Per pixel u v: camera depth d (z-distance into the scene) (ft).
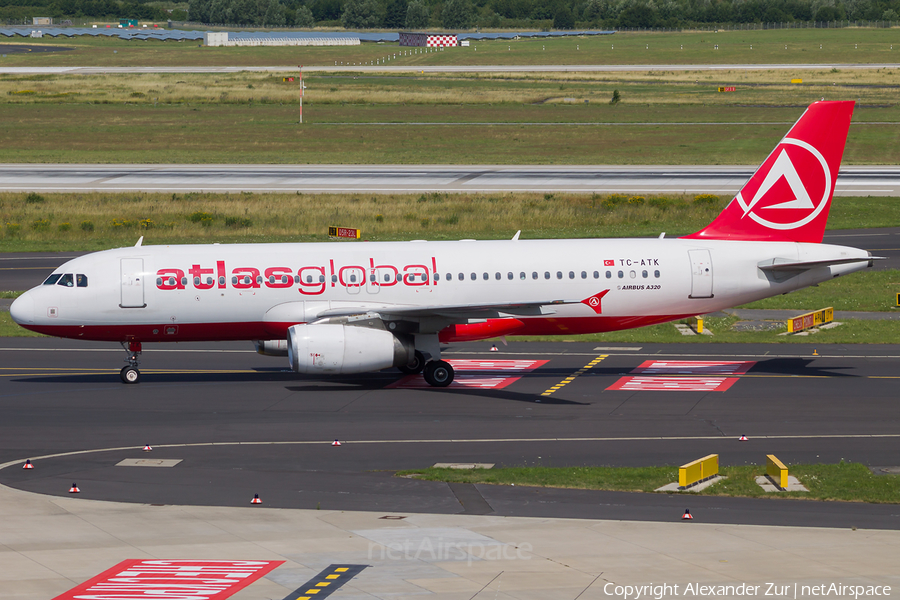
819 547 280.10
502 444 416.46
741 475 365.40
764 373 560.20
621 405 487.61
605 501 331.16
